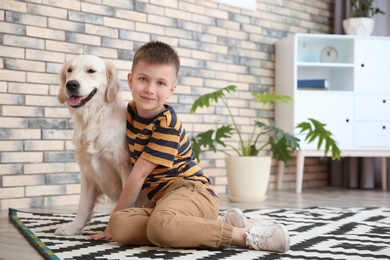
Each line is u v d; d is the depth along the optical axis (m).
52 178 3.11
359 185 4.65
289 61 4.20
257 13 4.29
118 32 3.40
